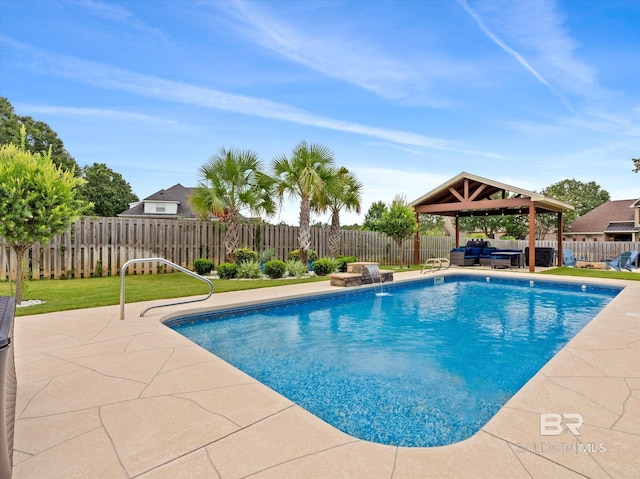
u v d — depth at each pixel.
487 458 1.94
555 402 2.61
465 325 6.00
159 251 11.47
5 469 1.44
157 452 2.00
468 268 15.19
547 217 31.80
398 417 2.90
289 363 4.14
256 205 11.73
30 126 27.19
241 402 2.62
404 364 4.12
